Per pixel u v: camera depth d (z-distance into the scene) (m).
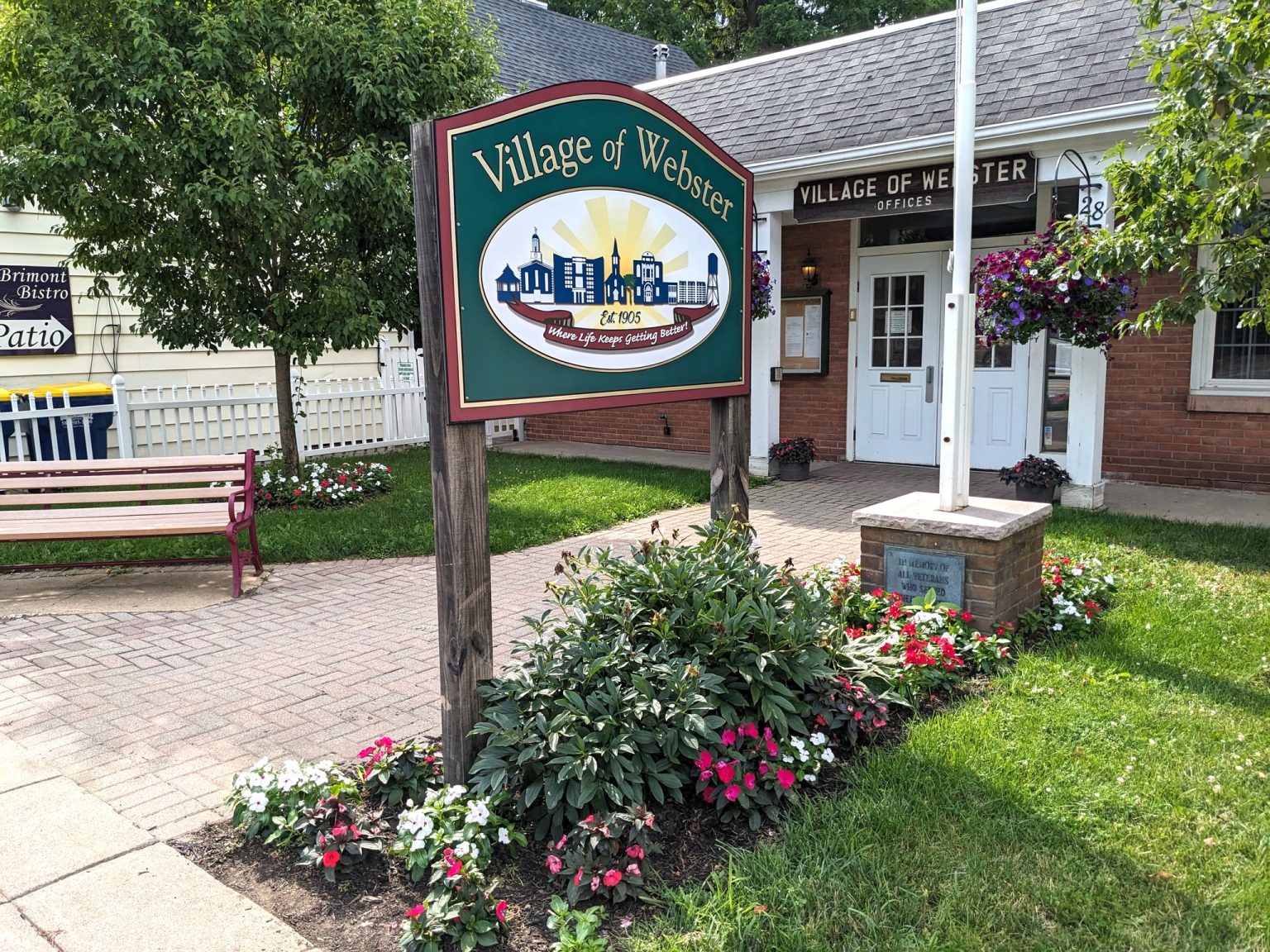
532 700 3.28
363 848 2.91
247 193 6.96
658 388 3.94
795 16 24.97
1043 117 7.49
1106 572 5.83
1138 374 8.98
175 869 2.88
